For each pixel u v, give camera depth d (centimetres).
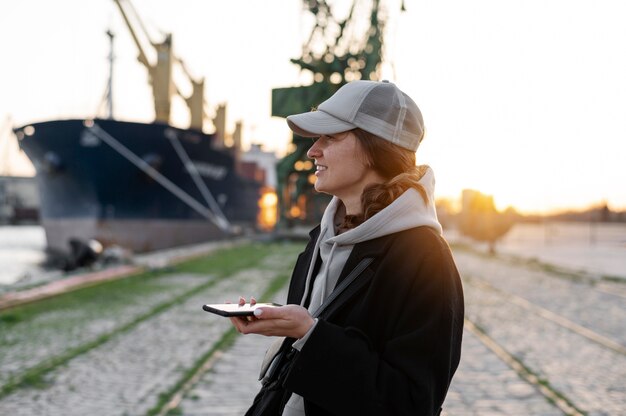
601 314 1013
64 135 2805
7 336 769
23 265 2766
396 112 146
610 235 7719
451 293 132
